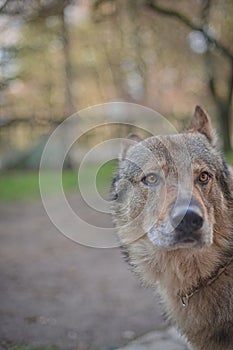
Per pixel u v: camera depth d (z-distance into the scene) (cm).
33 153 2645
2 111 1391
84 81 2589
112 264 961
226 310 418
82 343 581
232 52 2172
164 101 2591
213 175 423
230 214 429
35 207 1706
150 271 444
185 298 430
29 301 735
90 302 731
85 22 1772
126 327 632
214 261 421
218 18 1934
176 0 1895
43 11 984
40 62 1861
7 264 962
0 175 2525
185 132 477
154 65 2522
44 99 1994
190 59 2448
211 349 433
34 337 597
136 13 1770
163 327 625
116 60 2508
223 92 2500
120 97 2616
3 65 1092
